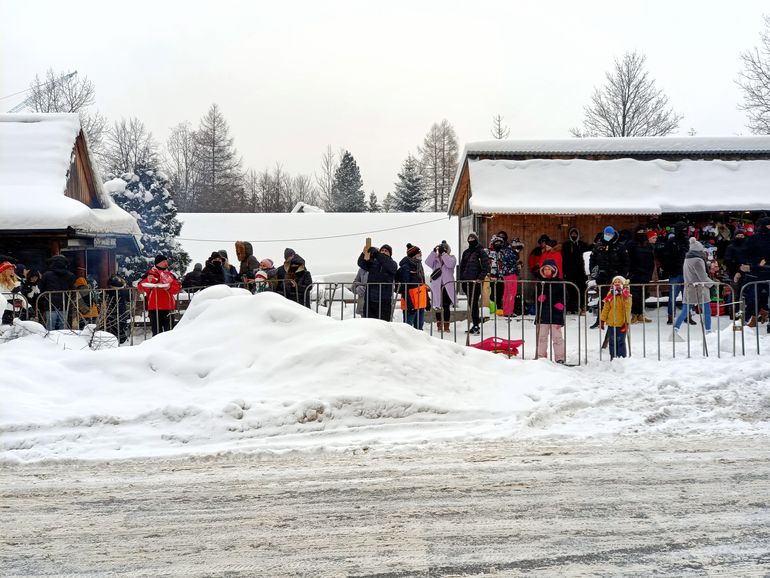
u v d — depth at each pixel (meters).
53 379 9.43
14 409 8.40
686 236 17.38
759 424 8.34
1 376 9.16
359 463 7.18
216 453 7.49
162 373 9.52
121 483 6.72
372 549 5.14
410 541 5.26
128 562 5.01
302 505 6.04
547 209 18.95
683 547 5.10
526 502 6.01
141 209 27.66
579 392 9.52
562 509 5.84
